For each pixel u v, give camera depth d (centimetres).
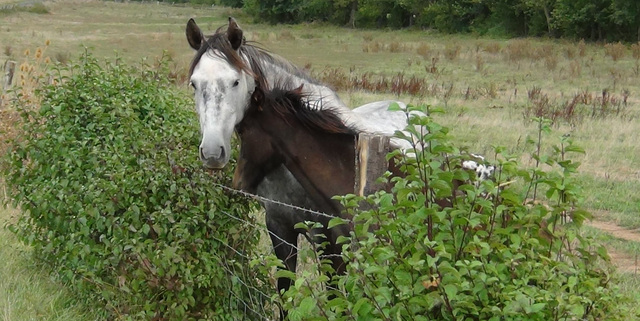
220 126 469
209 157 464
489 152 1258
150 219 518
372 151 398
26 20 5922
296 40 5119
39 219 619
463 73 2958
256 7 6994
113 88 609
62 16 6738
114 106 584
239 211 536
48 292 614
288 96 488
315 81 561
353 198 381
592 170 1212
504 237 355
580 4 4753
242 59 488
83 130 595
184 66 2347
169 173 522
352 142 488
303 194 506
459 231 344
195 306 530
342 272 491
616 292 356
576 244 636
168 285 505
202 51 491
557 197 367
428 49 3956
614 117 1709
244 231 535
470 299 326
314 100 512
